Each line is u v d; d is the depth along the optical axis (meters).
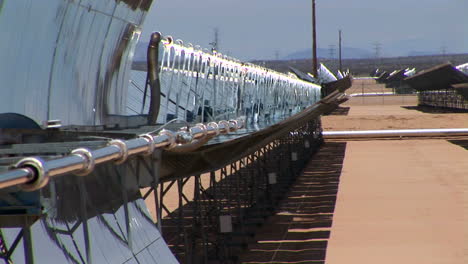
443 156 107.19
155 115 36.78
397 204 67.75
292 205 69.69
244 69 56.66
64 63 32.66
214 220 56.47
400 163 100.44
